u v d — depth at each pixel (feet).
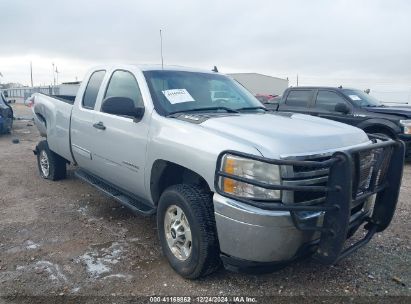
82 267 11.88
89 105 16.44
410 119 27.48
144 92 13.26
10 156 30.40
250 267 9.60
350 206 8.78
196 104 13.42
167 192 11.41
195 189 10.89
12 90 148.46
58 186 20.97
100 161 15.38
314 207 8.87
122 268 11.84
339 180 8.77
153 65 14.84
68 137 17.98
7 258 12.44
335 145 10.32
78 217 16.28
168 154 11.36
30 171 24.76
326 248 9.17
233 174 9.35
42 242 13.71
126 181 13.99
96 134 15.29
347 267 11.98
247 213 9.09
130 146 13.24
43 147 21.98
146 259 12.44
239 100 15.01
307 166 8.87
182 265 11.10
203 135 10.48
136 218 16.20
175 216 11.47
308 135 10.14
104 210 17.17
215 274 11.39
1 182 21.88
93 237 14.17
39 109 21.65
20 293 10.43
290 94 33.96
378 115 28.55
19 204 17.97
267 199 9.09
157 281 11.07
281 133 10.03
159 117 12.26
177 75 14.52
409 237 14.39
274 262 9.53
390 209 11.31
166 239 11.80
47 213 16.74
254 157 8.97
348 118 29.84
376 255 12.84
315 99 32.09
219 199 9.61
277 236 9.08
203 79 15.06
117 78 15.12
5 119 41.70
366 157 10.48
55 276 11.33
